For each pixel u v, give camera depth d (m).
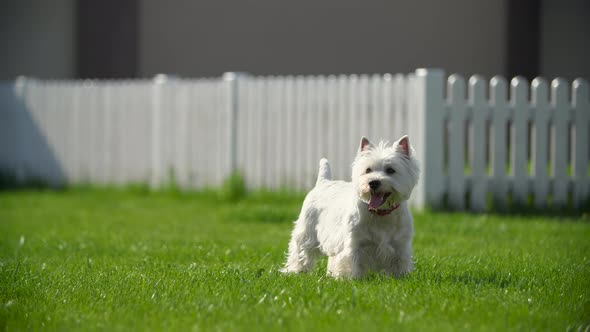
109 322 5.95
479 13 20.55
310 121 15.07
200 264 8.68
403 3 20.95
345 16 21.36
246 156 15.92
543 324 5.83
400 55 21.03
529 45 20.31
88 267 8.41
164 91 17.08
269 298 6.59
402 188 7.59
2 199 16.38
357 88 14.47
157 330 5.67
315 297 6.60
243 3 22.08
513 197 14.16
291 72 21.83
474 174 13.94
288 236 11.16
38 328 5.84
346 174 14.67
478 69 20.61
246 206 14.43
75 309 6.39
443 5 20.73
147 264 8.65
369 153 7.80
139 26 22.77
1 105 19.30
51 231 11.64
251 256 9.30
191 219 13.39
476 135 13.91
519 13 20.27
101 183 18.16
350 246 7.59
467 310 6.20
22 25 23.45
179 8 22.52
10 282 7.40
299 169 15.25
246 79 15.86
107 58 22.73
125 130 17.73
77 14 22.89
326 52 21.53
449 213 13.36
